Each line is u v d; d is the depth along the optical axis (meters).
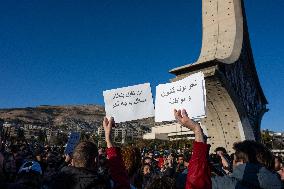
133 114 4.93
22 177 4.56
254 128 41.44
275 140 62.78
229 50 33.53
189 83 4.12
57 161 12.98
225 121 30.92
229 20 35.88
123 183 3.76
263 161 4.04
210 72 26.27
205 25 37.50
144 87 4.99
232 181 3.87
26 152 14.95
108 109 5.04
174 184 3.63
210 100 30.34
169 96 4.29
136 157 4.99
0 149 3.67
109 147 3.93
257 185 3.75
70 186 3.66
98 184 3.72
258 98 43.78
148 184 3.82
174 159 12.01
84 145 3.96
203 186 3.10
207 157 3.21
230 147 30.89
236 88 32.28
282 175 7.63
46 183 3.99
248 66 38.47
